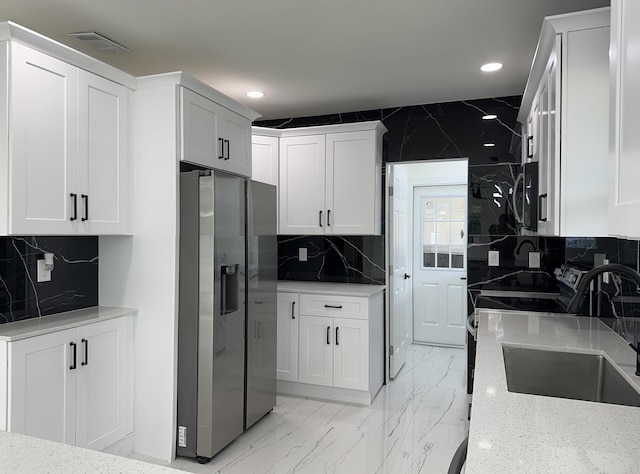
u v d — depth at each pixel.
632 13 0.82
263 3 2.29
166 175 2.63
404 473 2.48
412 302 5.51
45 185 2.13
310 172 4.07
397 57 2.98
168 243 2.62
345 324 3.58
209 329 2.56
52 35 2.65
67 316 2.49
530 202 2.47
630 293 1.93
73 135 2.28
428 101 3.94
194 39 2.71
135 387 2.69
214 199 2.57
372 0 2.25
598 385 1.75
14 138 1.98
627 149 0.85
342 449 2.76
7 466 0.85
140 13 2.39
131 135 2.69
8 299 2.34
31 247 2.46
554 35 1.95
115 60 3.05
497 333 2.08
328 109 4.20
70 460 0.88
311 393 3.70
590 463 0.89
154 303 2.66
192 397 2.60
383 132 4.08
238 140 3.25
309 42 2.75
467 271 3.85
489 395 1.29
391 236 4.18
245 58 3.00
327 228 4.01
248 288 2.95
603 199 1.85
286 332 3.76
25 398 2.05
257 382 3.06
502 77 3.34
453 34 2.63
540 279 3.67
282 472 2.48
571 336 2.02
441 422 3.18
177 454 2.64
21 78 2.01
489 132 3.84
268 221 3.23
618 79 0.91
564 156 1.89
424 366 4.58
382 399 3.65
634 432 1.04
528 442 0.99
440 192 5.44
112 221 2.54
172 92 2.61
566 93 1.88
